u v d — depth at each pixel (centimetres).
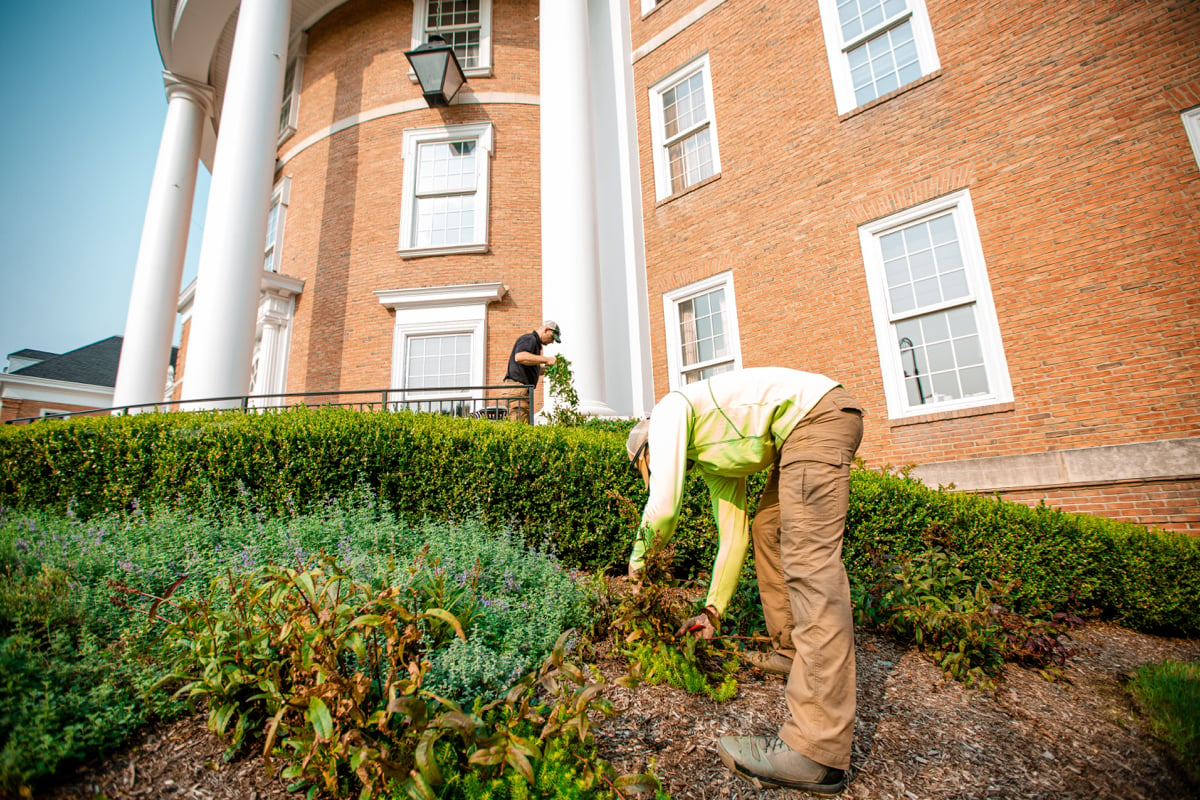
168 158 1184
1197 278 512
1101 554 412
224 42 1291
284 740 177
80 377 2523
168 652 208
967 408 613
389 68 1169
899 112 721
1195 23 543
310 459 379
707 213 898
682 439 223
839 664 182
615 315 923
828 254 755
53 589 222
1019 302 601
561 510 390
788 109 831
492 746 162
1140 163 553
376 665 194
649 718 222
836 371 723
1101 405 541
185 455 374
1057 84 611
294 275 1122
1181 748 207
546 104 849
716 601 237
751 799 182
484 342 992
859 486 411
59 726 178
